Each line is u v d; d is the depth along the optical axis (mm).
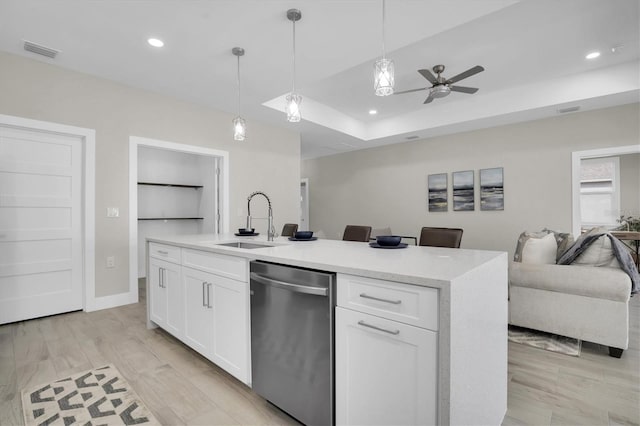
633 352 2424
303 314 1435
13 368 2086
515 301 2779
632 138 4074
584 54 3453
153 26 2484
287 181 5422
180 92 3818
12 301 2939
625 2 2549
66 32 2557
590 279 2400
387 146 6613
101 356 2260
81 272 3344
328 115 5266
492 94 4617
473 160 5445
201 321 2104
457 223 5641
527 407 1721
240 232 3035
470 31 2979
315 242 2406
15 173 2967
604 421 1602
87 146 3299
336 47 2785
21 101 2926
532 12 2686
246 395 1796
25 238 3014
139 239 5254
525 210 4926
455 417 1046
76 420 1572
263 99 4039
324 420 1368
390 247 1967
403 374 1117
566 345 2545
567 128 4547
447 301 1002
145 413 1629
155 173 5426
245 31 2551
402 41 2699
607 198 6590
